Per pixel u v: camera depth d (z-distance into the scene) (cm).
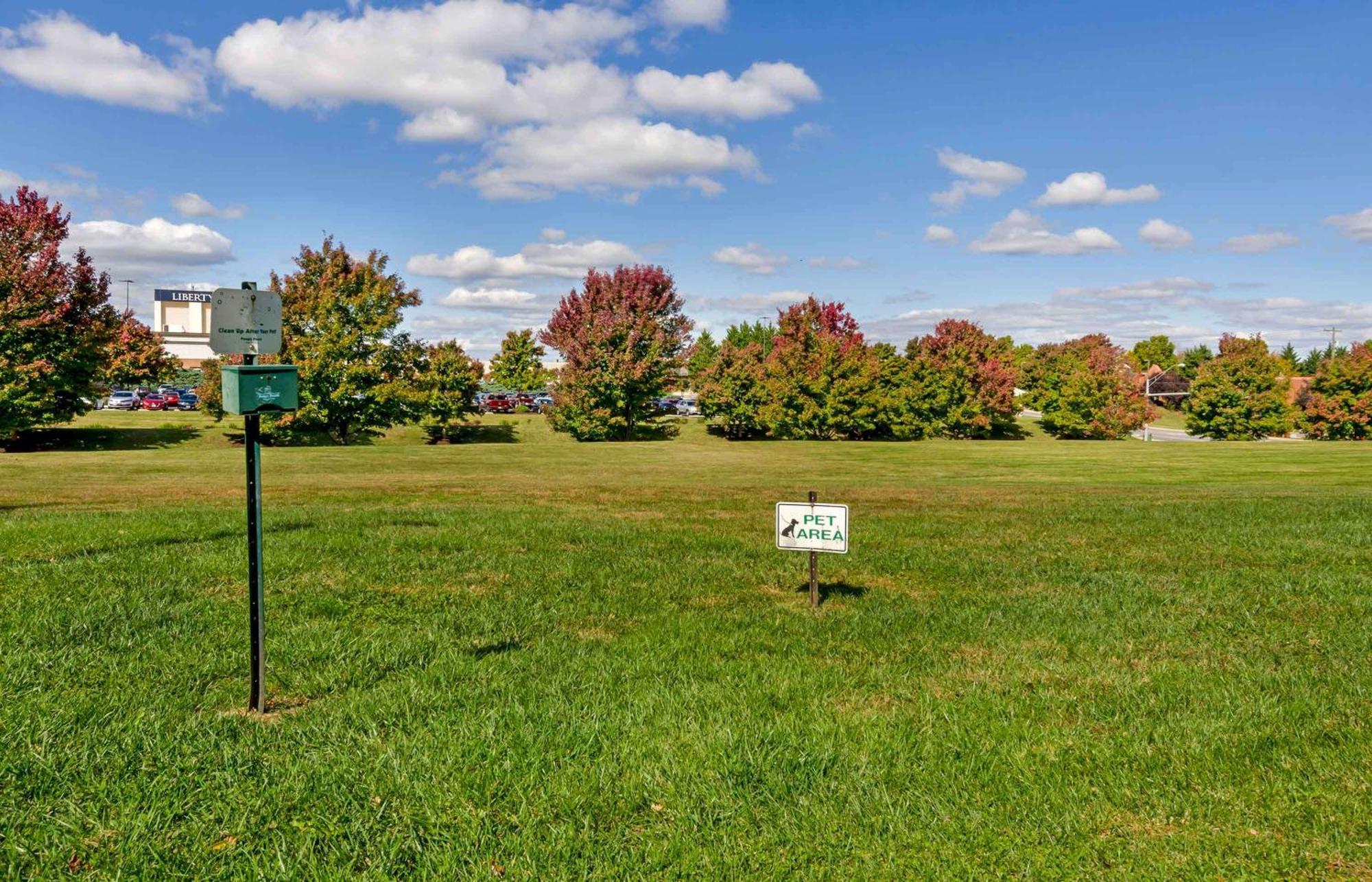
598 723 485
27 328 3575
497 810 395
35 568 814
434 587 816
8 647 585
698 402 5841
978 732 485
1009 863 359
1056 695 545
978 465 3353
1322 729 489
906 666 602
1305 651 637
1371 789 416
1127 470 3030
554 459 3488
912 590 845
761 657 618
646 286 5462
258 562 498
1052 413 6750
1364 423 5766
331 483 2223
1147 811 401
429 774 423
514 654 617
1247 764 445
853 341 5766
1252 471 2912
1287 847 370
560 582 848
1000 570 934
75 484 2159
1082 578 889
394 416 5025
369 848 363
